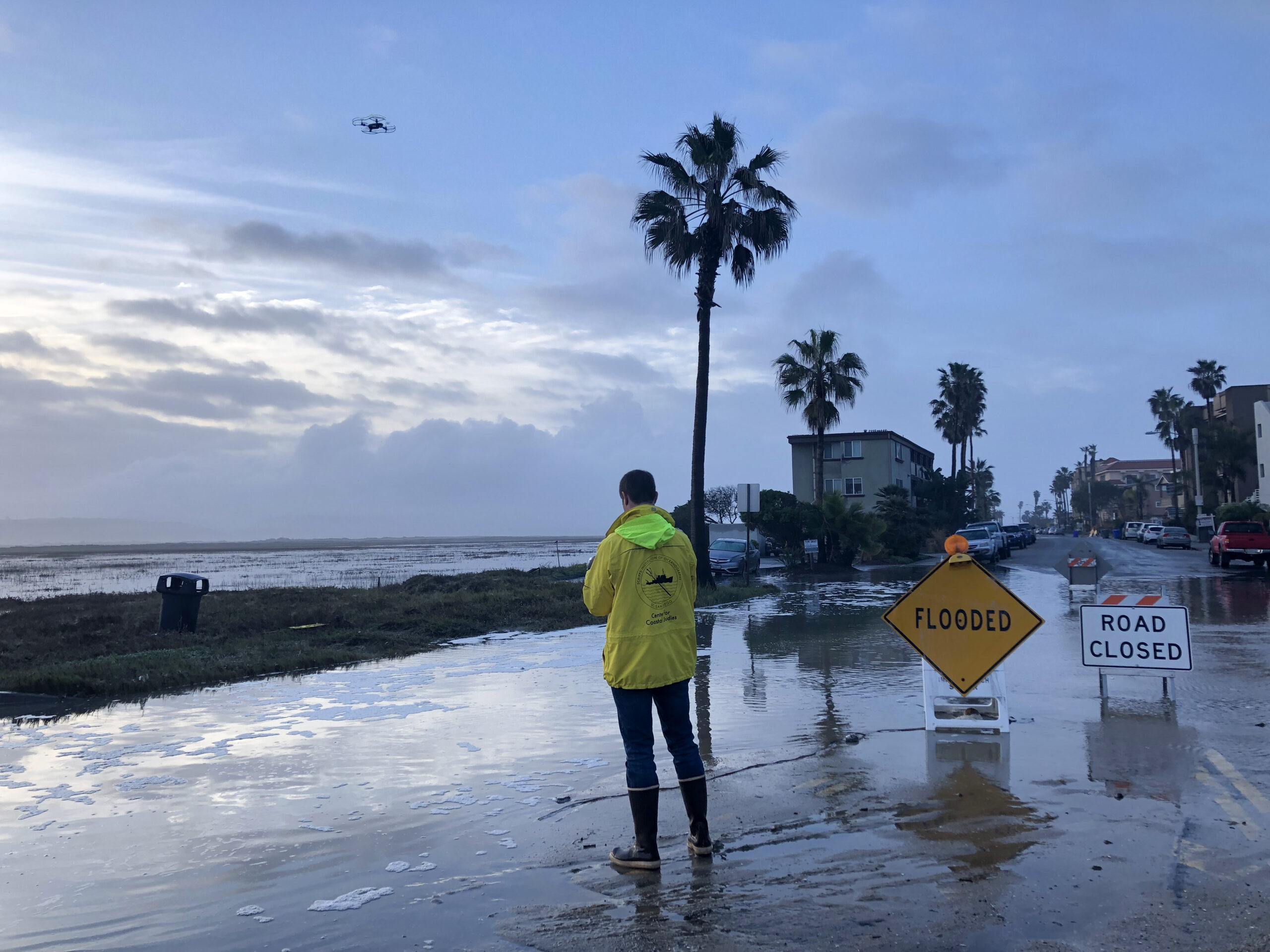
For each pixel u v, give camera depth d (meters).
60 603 25.47
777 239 24.19
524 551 110.00
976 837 4.40
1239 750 6.18
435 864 4.23
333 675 10.82
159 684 9.91
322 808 5.21
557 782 5.72
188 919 3.61
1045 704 7.98
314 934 3.44
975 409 77.50
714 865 4.11
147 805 5.31
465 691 9.45
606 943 3.28
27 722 8.02
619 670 4.29
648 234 24.77
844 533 35.44
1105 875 3.88
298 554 124.06
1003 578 28.89
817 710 7.90
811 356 44.09
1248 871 3.91
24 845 4.59
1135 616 8.18
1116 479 171.50
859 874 3.94
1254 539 31.09
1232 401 75.12
